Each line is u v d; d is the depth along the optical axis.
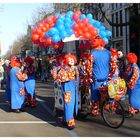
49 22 10.64
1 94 20.14
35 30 10.75
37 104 15.23
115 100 10.01
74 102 9.95
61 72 9.84
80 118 11.31
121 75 12.30
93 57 10.43
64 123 10.34
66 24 10.26
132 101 11.55
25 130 9.84
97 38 10.63
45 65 37.50
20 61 14.05
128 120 11.18
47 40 10.38
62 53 10.28
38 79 40.81
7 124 10.74
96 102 10.72
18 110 13.08
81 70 10.62
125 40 42.66
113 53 10.88
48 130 9.82
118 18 43.56
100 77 10.50
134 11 21.17
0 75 24.34
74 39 10.38
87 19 10.62
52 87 26.14
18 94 12.89
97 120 11.11
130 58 11.39
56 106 10.84
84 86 10.95
